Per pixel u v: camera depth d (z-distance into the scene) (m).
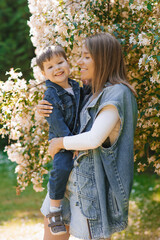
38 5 2.36
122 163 1.67
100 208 1.70
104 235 1.67
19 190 2.57
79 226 1.77
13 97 2.38
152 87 2.34
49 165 5.04
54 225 1.79
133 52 2.36
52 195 1.80
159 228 3.64
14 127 2.52
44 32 2.30
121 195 1.67
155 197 4.63
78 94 1.91
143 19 2.28
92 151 1.71
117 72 1.76
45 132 2.57
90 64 1.78
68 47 2.37
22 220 3.96
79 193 1.74
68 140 1.71
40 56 1.90
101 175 1.71
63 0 2.30
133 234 3.51
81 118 1.79
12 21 6.41
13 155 2.51
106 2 2.38
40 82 2.52
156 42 1.98
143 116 2.42
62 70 1.88
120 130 1.66
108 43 1.75
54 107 1.83
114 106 1.64
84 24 2.24
